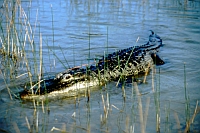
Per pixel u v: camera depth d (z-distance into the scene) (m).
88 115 6.64
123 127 6.18
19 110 6.74
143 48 11.05
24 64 9.58
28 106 6.93
